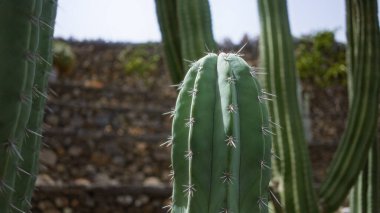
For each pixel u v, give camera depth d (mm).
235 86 1607
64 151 7039
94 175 6988
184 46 2564
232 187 1544
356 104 2707
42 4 1558
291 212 2551
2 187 1357
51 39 1725
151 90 9195
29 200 1688
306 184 2559
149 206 6395
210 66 1639
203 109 1582
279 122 2588
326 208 2645
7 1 1357
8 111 1350
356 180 2695
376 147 2805
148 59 9516
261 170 1594
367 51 2691
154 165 7328
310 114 8906
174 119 1647
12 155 1364
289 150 2568
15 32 1358
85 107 8000
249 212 1588
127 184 6762
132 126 8109
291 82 2619
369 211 2811
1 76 1344
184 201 1612
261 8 2721
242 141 1584
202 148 1562
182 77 2773
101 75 9438
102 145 7234
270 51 2654
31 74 1395
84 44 9680
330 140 8781
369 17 2688
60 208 6109
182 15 2588
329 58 9258
